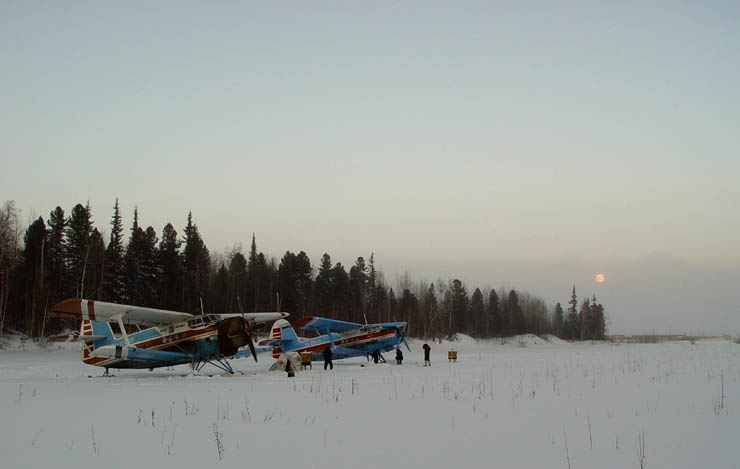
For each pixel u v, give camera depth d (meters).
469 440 8.41
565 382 16.69
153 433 8.96
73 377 22.06
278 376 21.78
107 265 57.19
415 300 89.12
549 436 8.66
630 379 17.53
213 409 11.45
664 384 15.81
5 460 7.35
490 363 30.70
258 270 76.44
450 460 7.29
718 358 31.72
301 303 75.62
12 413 10.91
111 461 7.29
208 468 6.95
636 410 11.01
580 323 134.00
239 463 7.16
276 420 10.10
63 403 12.35
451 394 13.98
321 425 9.61
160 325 24.27
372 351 33.25
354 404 12.19
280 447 7.97
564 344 101.69
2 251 51.75
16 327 53.25
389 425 9.58
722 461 7.20
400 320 81.88
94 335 23.11
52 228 57.72
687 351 45.31
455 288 102.56
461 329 99.94
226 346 23.12
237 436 8.71
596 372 20.91
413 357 42.22
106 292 56.62
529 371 22.44
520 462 7.19
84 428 9.37
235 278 74.19
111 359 22.36
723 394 13.12
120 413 10.91
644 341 115.38
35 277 52.78
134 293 56.91
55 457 7.49
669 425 9.45
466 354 48.88
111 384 17.61
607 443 8.17
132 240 65.50
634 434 8.75
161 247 62.28
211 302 66.75
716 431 8.95
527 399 12.77
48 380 19.73
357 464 7.11
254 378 20.70
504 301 115.62
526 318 121.44
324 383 17.69
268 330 67.75
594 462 7.19
